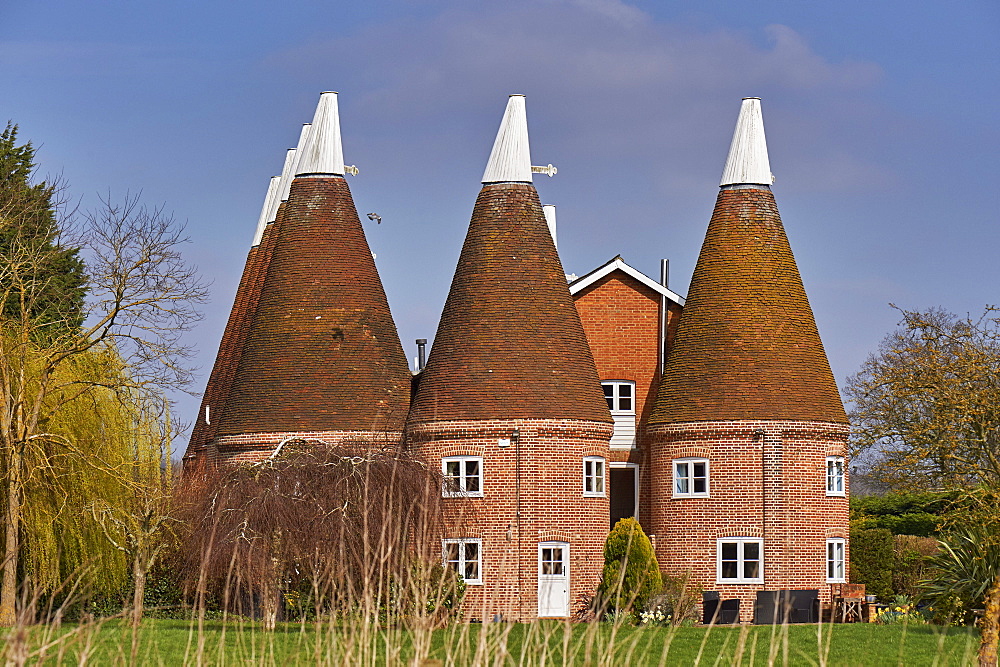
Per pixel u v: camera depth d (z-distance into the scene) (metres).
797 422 49.16
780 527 48.72
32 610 16.12
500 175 50.94
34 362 47.06
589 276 54.97
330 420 49.69
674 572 49.41
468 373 48.34
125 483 47.19
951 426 42.06
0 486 45.41
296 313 51.44
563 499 47.94
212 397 61.84
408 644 24.67
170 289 47.66
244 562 36.09
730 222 51.66
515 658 22.62
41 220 62.88
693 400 49.88
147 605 47.16
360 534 36.31
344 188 53.69
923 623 42.22
